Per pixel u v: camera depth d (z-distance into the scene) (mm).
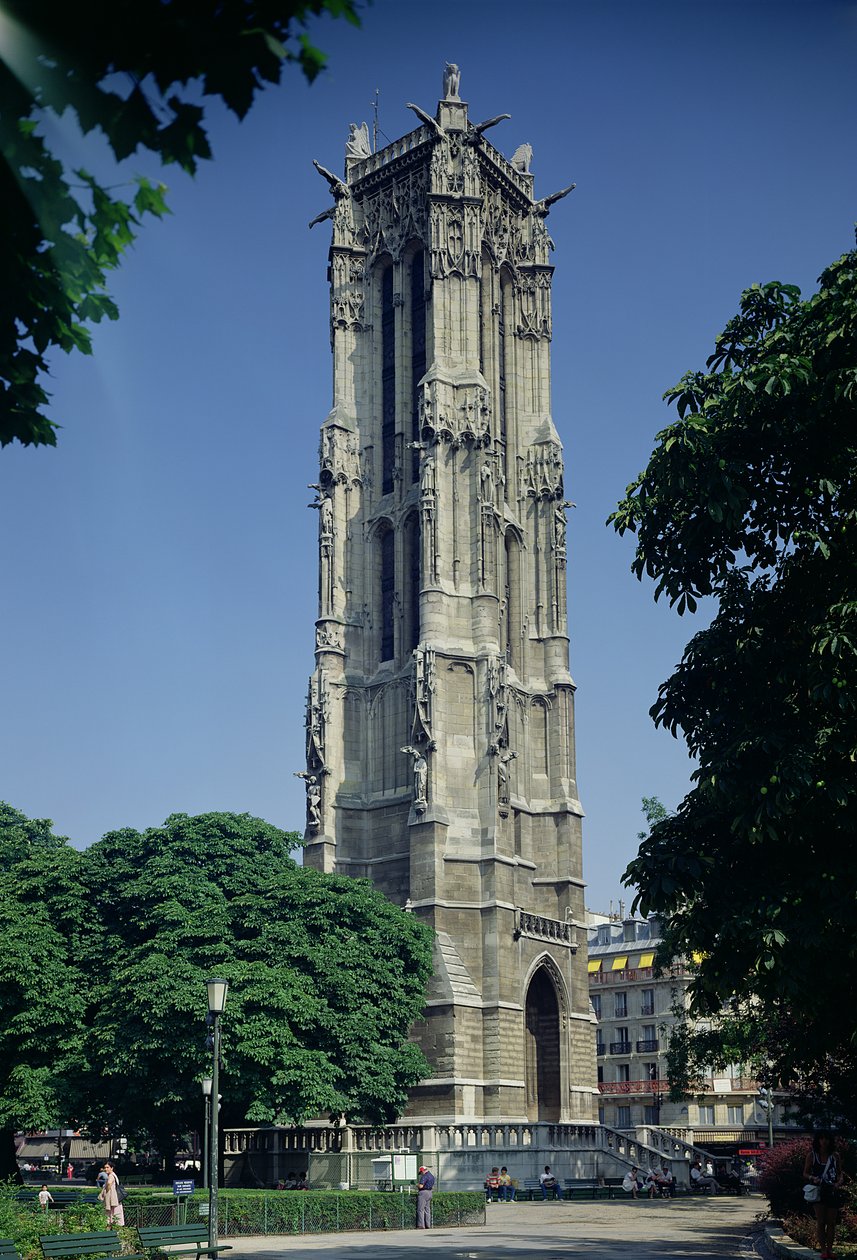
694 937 27906
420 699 86438
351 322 102625
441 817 84375
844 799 25938
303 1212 47938
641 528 30547
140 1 9664
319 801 90438
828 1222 29812
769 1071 46781
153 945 58938
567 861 91812
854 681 26406
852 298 28406
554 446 100188
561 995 88312
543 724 95312
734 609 30000
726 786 27188
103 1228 33125
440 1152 72812
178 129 10375
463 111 101000
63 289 12211
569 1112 86312
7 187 11023
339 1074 61094
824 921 26312
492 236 103500
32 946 59344
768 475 29562
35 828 78688
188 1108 57656
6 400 13297
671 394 31000
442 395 93688
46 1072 57875
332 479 98062
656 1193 77625
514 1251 38312
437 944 81250
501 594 93625
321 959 62469
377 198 104562
